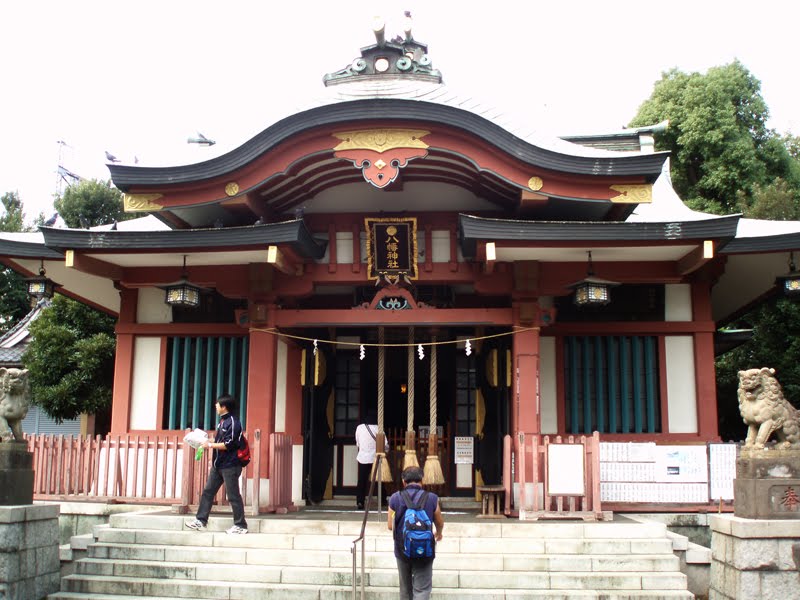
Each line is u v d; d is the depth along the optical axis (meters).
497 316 11.08
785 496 7.70
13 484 8.15
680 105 26.56
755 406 8.05
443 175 11.28
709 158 25.75
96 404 18.61
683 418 12.08
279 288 11.59
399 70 12.37
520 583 8.05
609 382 12.30
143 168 10.57
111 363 19.23
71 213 27.62
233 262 11.43
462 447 13.45
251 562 8.62
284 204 11.77
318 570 8.27
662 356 12.29
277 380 12.70
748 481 7.83
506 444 10.51
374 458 12.05
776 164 26.03
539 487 10.34
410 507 6.90
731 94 26.44
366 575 8.11
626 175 10.25
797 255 11.83
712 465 10.93
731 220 9.80
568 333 12.33
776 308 17.83
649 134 15.88
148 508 10.91
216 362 12.91
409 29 12.80
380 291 11.30
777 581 7.42
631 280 11.23
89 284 13.60
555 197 10.44
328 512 11.18
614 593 7.83
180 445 11.74
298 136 10.38
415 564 6.85
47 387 18.58
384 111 10.16
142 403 12.82
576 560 8.34
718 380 20.61
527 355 10.95
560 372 12.31
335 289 12.81
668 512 10.84
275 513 10.78
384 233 11.30
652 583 8.08
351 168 11.05
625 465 10.96
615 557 8.39
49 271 12.70
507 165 10.38
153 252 10.66
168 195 10.87
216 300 12.98
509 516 10.38
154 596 8.18
